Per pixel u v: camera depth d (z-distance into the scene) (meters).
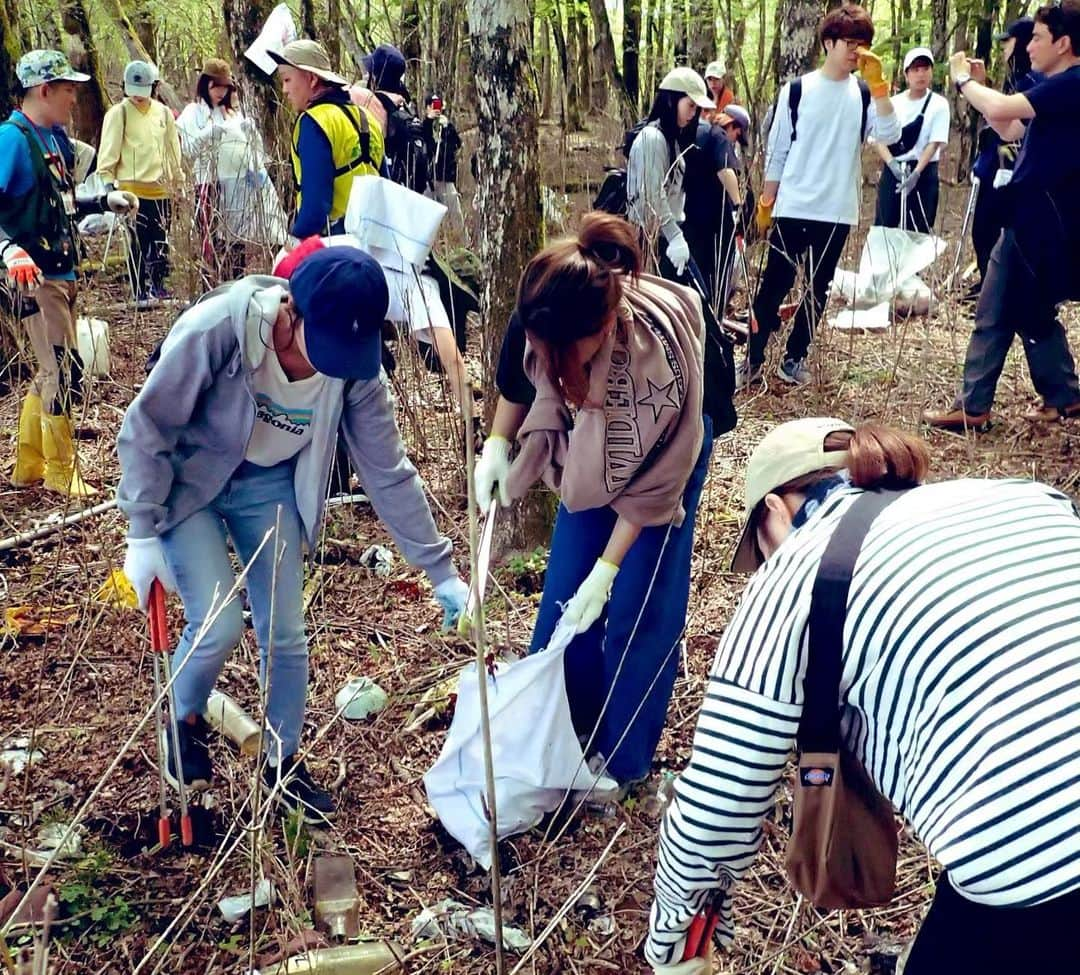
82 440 4.83
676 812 1.63
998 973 1.43
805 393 5.66
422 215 4.16
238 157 5.81
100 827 2.66
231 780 2.69
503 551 3.89
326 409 2.43
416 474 2.64
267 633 2.62
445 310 4.58
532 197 3.64
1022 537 1.44
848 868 1.72
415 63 12.37
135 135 7.01
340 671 3.36
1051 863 1.28
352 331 2.18
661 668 2.72
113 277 7.13
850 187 5.61
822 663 1.47
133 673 3.27
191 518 2.50
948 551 1.43
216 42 11.11
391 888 2.55
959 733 1.35
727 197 5.95
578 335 2.17
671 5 13.66
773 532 1.74
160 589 2.40
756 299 5.77
